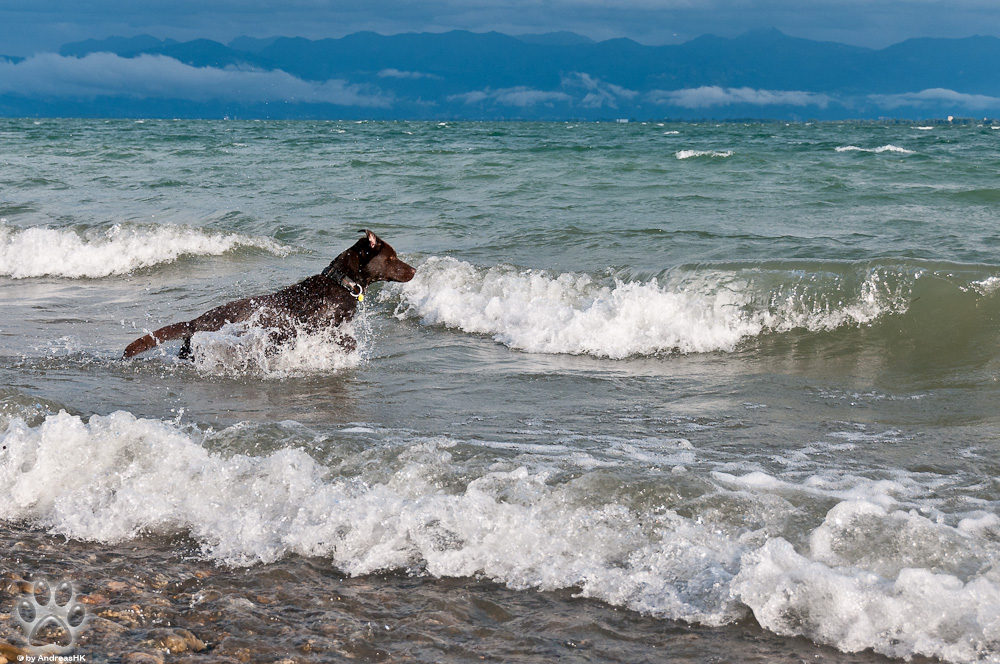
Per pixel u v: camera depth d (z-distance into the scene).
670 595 3.19
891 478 4.29
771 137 51.41
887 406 5.61
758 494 3.96
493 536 3.59
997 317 7.12
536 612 3.12
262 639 2.89
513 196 16.81
